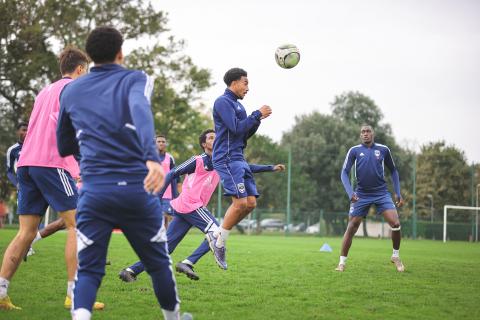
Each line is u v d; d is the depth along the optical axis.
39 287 10.33
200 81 54.59
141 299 9.42
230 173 10.96
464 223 61.19
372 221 62.50
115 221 5.76
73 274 8.52
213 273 13.23
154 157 5.35
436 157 82.31
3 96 52.66
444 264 17.41
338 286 11.47
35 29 48.19
